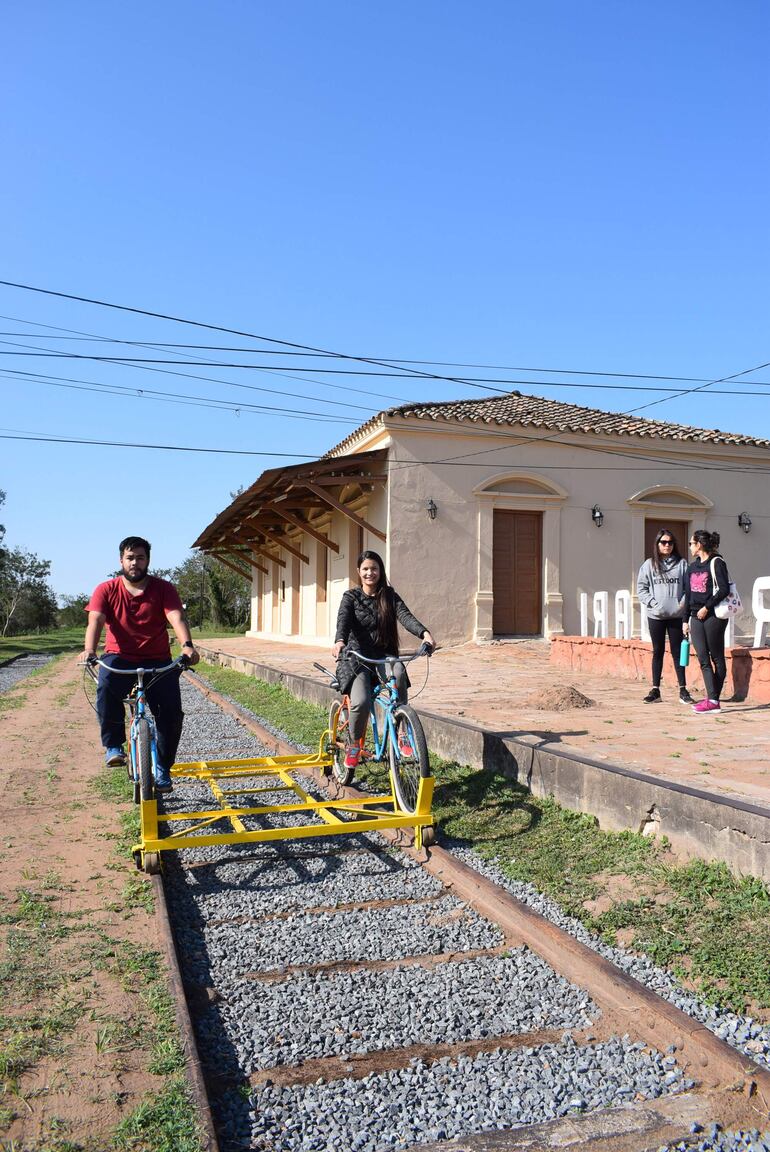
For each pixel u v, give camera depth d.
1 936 4.29
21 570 71.81
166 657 6.02
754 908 4.40
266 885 5.26
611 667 12.68
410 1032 3.56
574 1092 3.14
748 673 9.52
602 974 3.85
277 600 28.72
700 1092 3.14
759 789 5.33
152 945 4.19
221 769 7.33
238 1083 3.19
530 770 6.80
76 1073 3.10
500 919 4.68
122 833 6.12
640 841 5.43
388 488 17.12
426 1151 2.82
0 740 10.39
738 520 19.97
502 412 19.66
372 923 4.68
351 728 6.65
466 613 17.58
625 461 19.03
